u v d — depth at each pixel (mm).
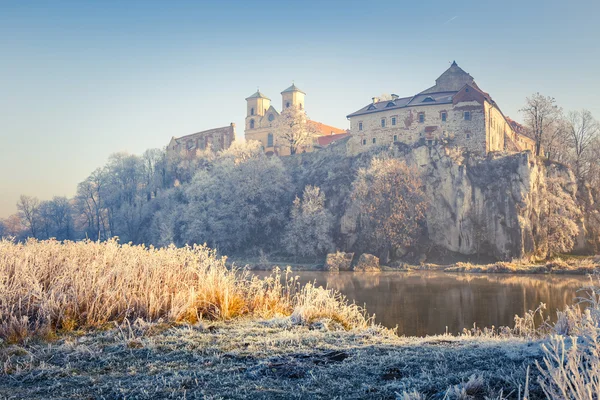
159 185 120250
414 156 77375
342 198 80000
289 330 8953
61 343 8102
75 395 5363
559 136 85312
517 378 4945
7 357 7090
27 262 11289
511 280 42156
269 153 116562
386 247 65625
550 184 73125
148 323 9109
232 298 11312
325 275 50438
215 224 80625
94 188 123562
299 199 77438
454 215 70750
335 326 9586
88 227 120438
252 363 6473
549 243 67562
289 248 73250
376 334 8867
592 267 49969
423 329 18281
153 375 6051
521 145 102625
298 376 5801
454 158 74375
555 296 29250
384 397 4820
